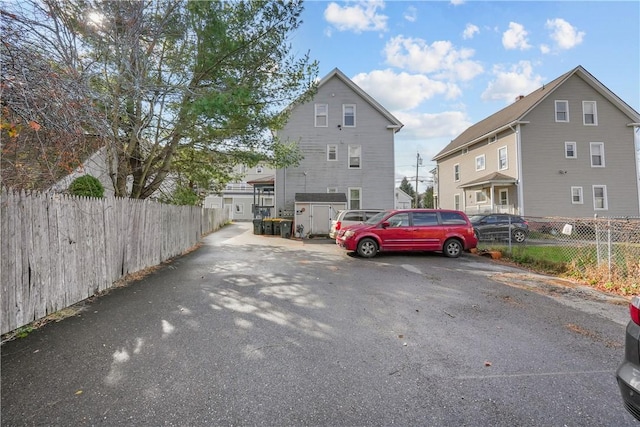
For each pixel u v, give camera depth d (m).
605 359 3.13
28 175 4.50
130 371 2.83
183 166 11.59
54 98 3.81
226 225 27.94
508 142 20.09
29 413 2.23
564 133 19.31
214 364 2.98
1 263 3.57
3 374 2.76
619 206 19.22
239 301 5.06
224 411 2.28
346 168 19.56
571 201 19.14
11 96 3.46
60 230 4.55
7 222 3.66
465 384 2.67
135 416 2.21
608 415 2.26
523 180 19.08
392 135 19.73
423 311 4.62
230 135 9.56
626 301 5.10
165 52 8.55
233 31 8.32
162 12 7.79
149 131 9.34
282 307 4.77
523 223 14.22
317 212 17.08
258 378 2.74
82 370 2.84
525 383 2.69
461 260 9.18
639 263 6.04
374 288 5.93
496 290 5.80
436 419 2.21
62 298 4.57
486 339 3.62
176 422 2.16
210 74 8.50
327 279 6.68
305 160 19.45
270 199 28.55
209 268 7.88
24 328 3.81
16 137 3.85
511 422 2.18
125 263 6.64
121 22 6.93
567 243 11.24
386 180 19.66
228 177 13.40
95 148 7.40
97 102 6.16
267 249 11.77
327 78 19.55
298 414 2.26
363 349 3.35
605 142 19.42
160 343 3.44
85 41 6.85
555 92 19.39
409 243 9.66
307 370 2.89
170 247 9.46
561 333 3.79
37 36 4.59
